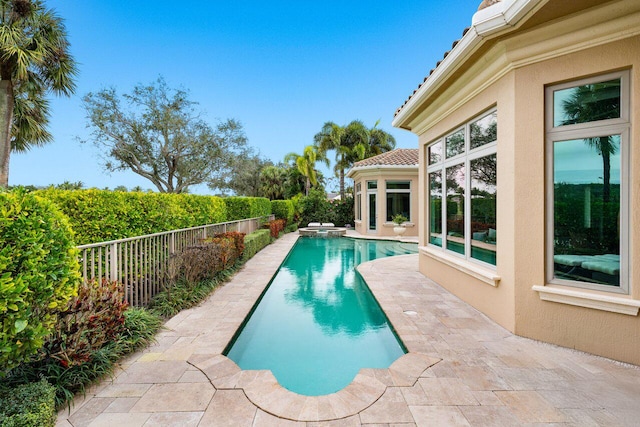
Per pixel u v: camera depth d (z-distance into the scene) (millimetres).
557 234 3840
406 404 2678
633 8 3178
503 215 4324
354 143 27312
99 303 3146
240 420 2492
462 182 5695
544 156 3852
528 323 4004
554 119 3830
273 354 4215
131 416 2529
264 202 17656
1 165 9766
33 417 2086
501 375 3127
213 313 5062
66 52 10867
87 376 2902
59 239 2623
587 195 3654
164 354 3598
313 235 20031
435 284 6988
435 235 7168
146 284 5125
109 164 19312
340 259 11797
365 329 5105
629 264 3383
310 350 4332
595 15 3326
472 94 5027
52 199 4469
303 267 10219
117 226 5168
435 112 6348
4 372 2238
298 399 2766
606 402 2684
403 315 4930
